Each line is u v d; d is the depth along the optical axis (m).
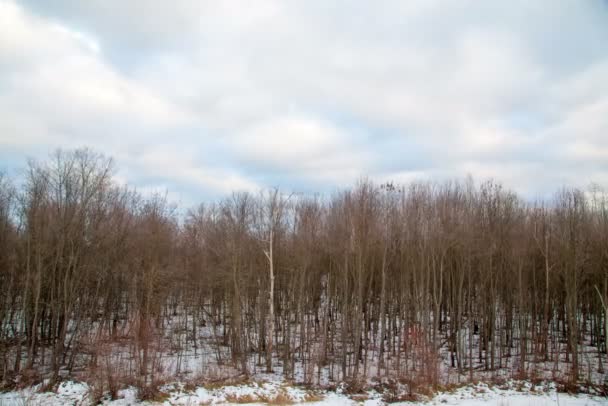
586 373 30.83
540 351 34.88
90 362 28.41
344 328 31.52
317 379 29.53
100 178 31.55
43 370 27.95
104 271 31.78
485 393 26.45
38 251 27.86
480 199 36.94
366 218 33.50
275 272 36.66
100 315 36.41
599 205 35.75
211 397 24.52
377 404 24.50
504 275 36.12
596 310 32.78
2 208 29.72
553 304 36.66
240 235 35.66
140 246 34.03
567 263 31.55
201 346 38.41
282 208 39.00
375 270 36.09
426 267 33.44
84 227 30.09
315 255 36.75
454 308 34.94
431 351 30.91
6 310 29.39
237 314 33.12
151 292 30.28
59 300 28.56
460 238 33.38
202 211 50.59
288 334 33.03
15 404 22.06
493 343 32.06
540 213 39.59
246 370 30.66
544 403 24.33
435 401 24.92
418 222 34.94
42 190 29.08
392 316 38.06
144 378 25.98
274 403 24.12
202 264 40.44
